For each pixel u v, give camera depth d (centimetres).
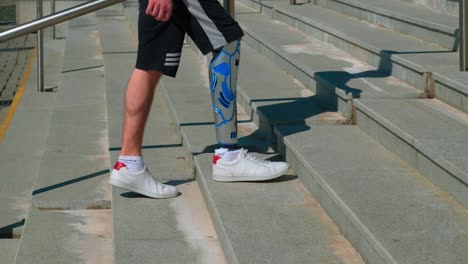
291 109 536
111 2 432
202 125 548
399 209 360
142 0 411
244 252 349
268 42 721
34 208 474
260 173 436
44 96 875
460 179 363
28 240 429
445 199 373
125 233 399
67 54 1043
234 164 438
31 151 651
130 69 851
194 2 407
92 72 927
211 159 476
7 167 603
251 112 566
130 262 366
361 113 496
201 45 416
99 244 426
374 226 340
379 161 432
